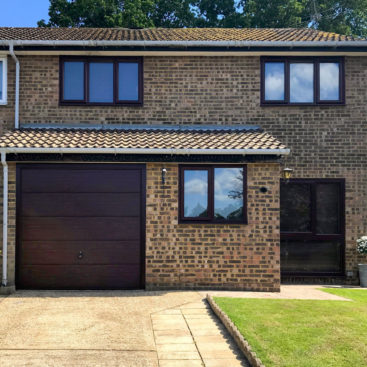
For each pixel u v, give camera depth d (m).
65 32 13.62
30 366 5.30
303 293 9.53
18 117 11.21
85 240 9.83
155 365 5.36
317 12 28.03
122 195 9.89
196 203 9.88
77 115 11.36
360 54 11.52
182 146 9.64
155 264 9.76
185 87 11.55
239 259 9.74
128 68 11.57
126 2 25.53
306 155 11.55
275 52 11.39
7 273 9.66
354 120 11.61
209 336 6.38
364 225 11.55
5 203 9.70
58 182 9.86
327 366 4.92
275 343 5.64
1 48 11.06
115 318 7.29
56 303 8.37
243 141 10.02
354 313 7.20
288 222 11.66
